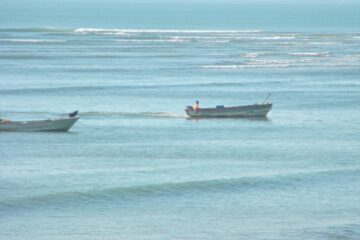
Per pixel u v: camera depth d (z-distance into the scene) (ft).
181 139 599.98
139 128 647.15
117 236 365.40
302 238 363.15
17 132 616.80
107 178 466.70
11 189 438.40
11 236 363.15
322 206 413.59
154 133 624.59
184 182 454.40
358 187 452.35
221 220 389.39
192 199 426.92
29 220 387.55
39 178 465.88
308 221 387.96
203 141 592.60
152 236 365.40
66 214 398.01
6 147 561.02
